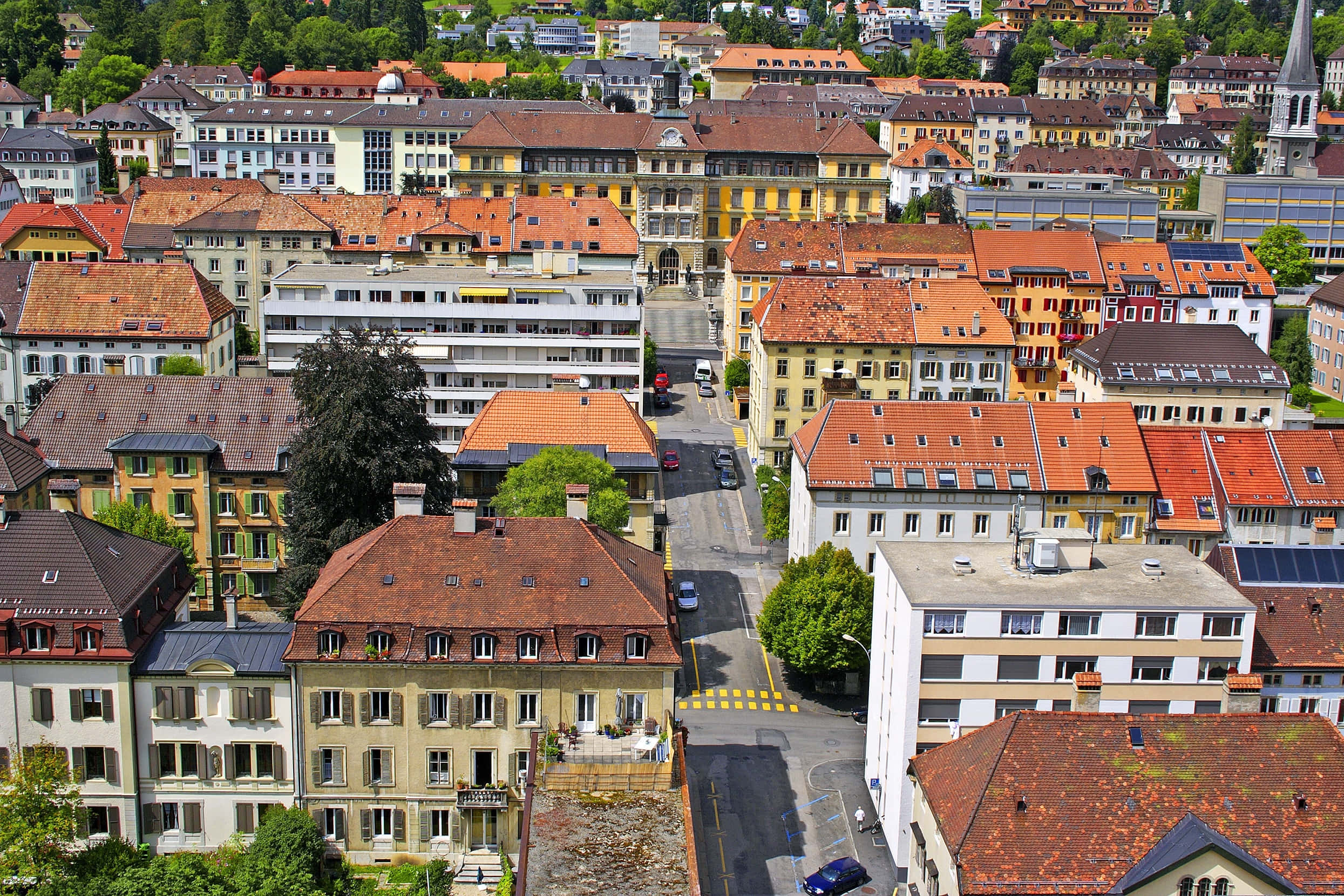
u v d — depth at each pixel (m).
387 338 132.88
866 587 120.56
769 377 172.38
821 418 137.00
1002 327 173.62
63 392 137.12
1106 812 74.44
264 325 166.38
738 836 99.88
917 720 94.06
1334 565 104.56
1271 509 133.12
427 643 91.12
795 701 121.75
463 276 175.62
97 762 91.88
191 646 92.56
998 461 133.12
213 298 180.00
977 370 173.12
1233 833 73.62
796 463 142.50
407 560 95.06
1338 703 96.81
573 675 92.00
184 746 91.88
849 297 175.38
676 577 146.25
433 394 166.88
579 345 167.25
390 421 124.69
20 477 124.56
